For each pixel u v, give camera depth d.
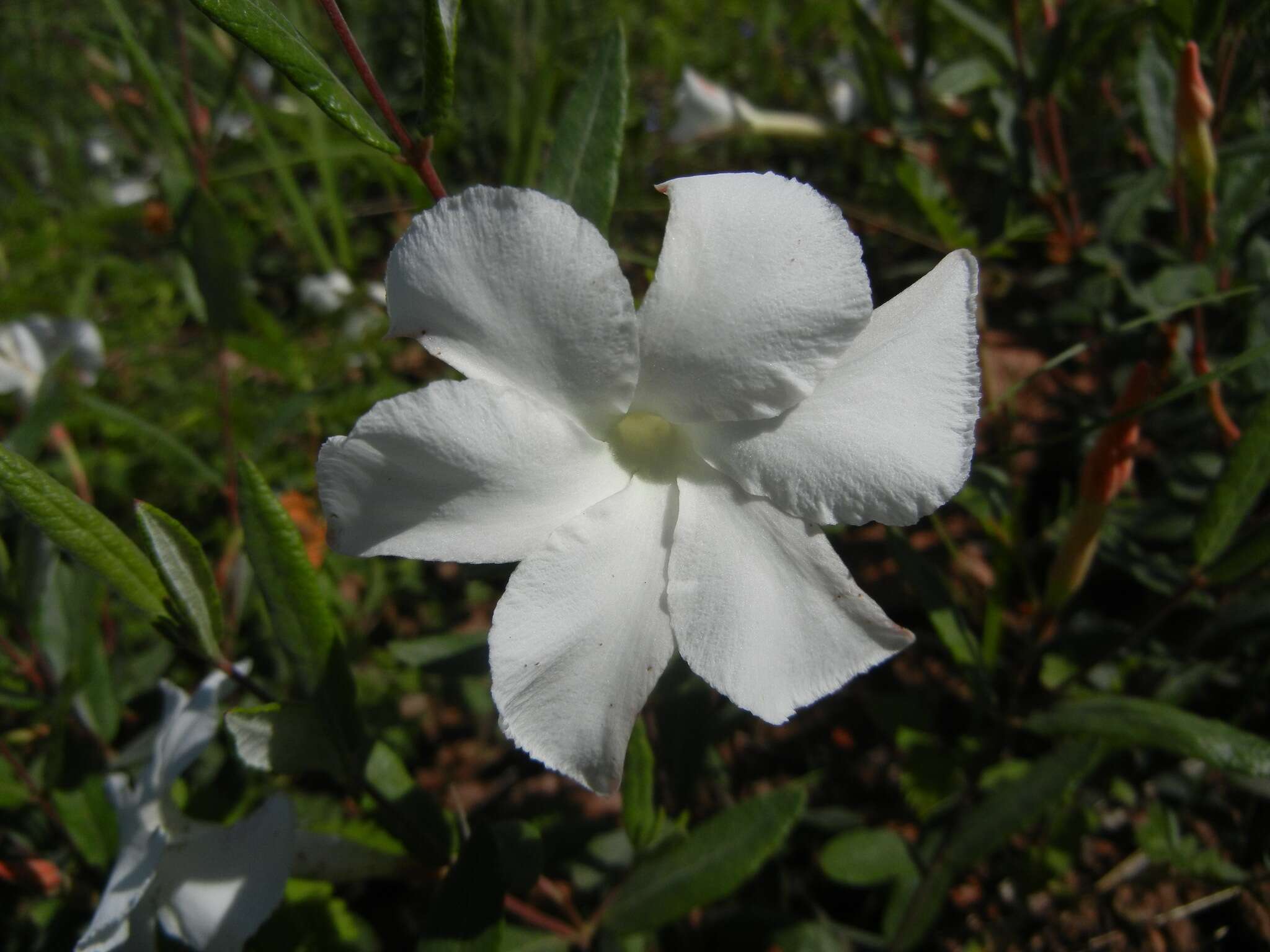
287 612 0.12
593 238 0.10
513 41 0.29
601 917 0.14
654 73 0.39
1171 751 0.14
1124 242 0.21
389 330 0.10
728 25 0.42
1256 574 0.19
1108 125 0.24
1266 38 0.19
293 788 0.20
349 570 0.25
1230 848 0.19
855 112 0.31
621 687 0.10
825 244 0.10
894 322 0.10
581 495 0.11
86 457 0.27
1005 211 0.23
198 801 0.18
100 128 0.43
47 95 0.43
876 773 0.22
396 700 0.22
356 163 0.27
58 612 0.19
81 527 0.11
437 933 0.12
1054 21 0.21
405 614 0.26
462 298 0.10
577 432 0.10
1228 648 0.18
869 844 0.17
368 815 0.14
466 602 0.26
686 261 0.10
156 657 0.22
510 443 0.10
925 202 0.20
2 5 0.43
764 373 0.10
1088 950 0.19
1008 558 0.17
